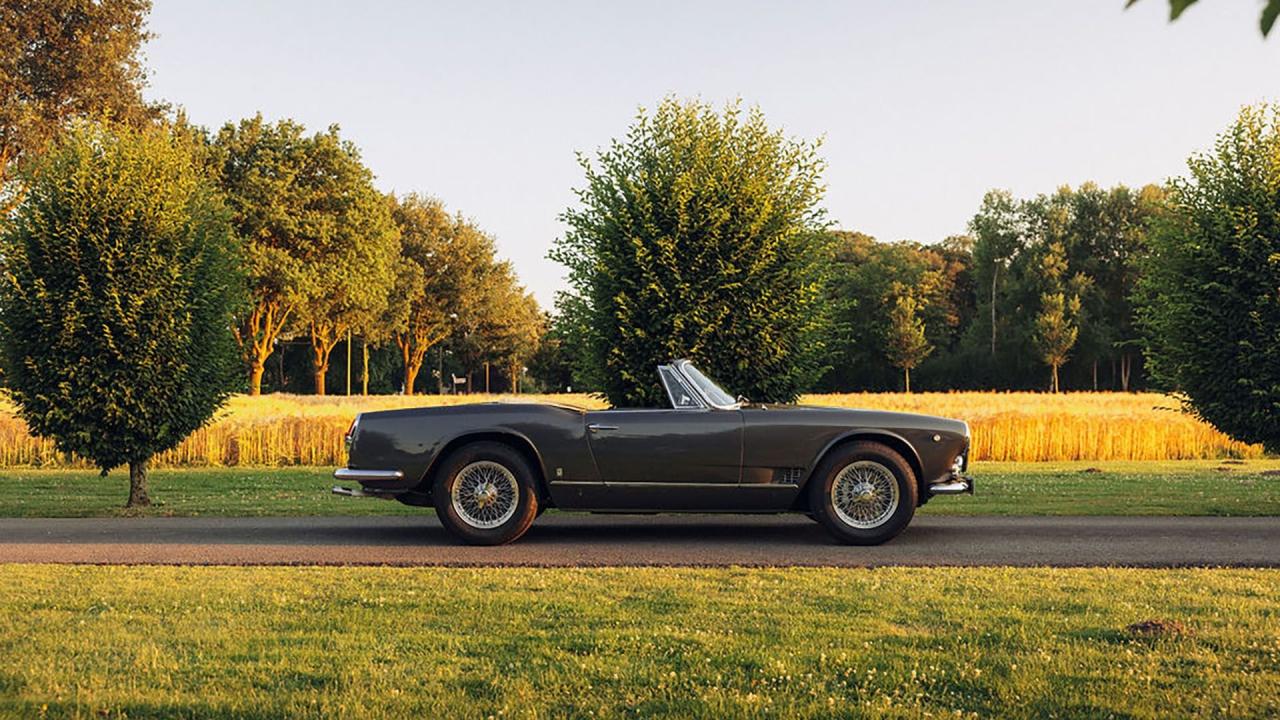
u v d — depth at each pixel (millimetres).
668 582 6199
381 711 3688
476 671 4215
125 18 32594
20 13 30766
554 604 5516
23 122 29484
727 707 3734
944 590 5914
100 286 12141
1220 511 10805
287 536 8992
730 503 8492
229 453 22328
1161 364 13250
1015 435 23906
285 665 4301
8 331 11930
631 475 8438
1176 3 1525
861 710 3684
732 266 12148
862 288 82188
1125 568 6848
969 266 94312
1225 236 12461
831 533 8359
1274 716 3615
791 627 4949
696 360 12219
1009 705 3768
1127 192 75000
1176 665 4270
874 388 81875
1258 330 12234
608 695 3893
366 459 8500
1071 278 73938
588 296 12953
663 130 13031
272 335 51156
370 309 56781
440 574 6602
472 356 83875
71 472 19984
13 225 12195
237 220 48406
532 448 8422
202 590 5984
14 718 3645
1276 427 12312
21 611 5410
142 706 3766
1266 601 5566
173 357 12266
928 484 8477
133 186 12438
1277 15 1507
